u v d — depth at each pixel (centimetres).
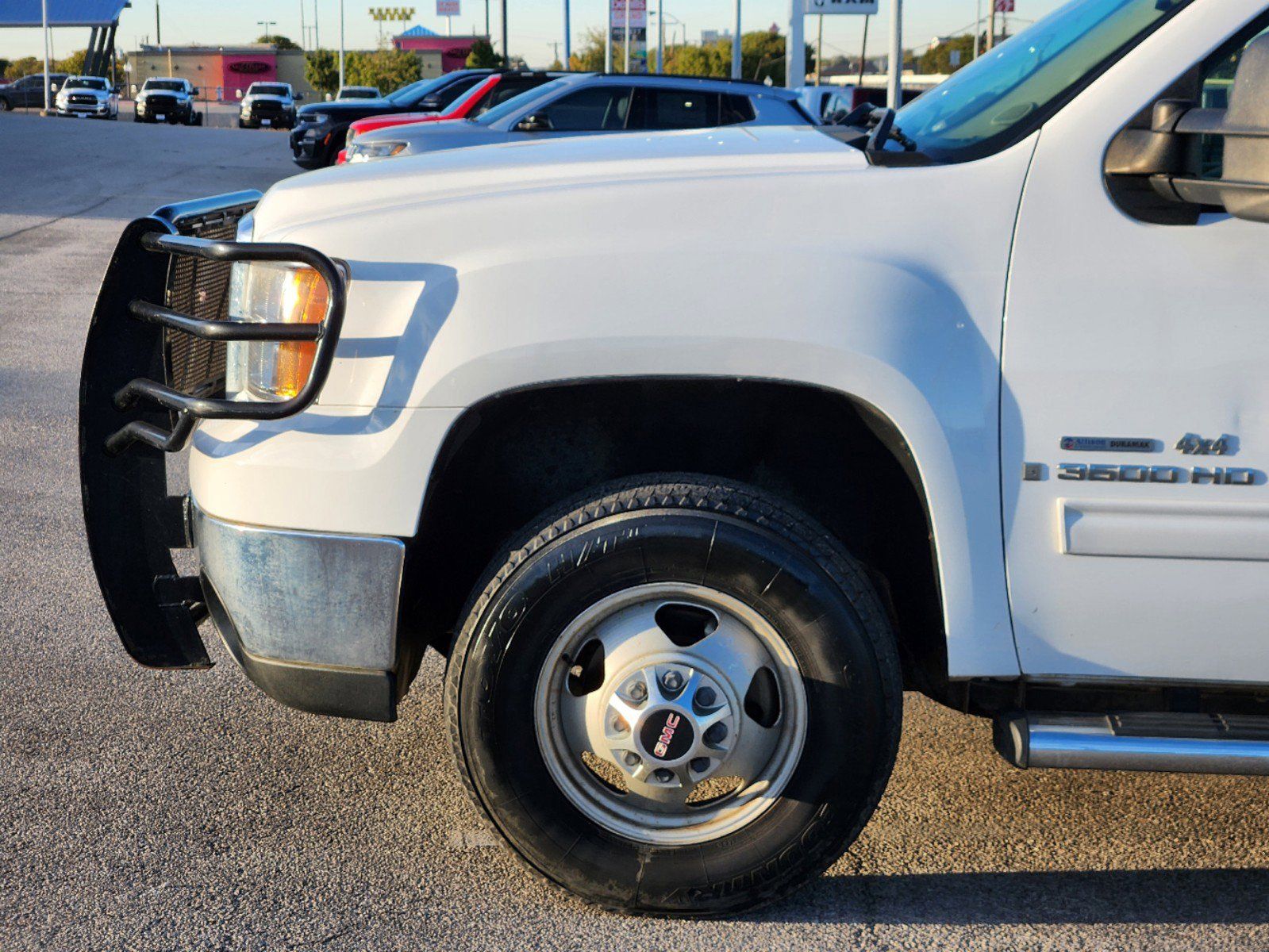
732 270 233
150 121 4372
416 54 8194
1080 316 231
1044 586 237
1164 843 291
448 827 294
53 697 358
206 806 301
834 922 259
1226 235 230
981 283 233
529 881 272
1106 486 233
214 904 261
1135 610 237
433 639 288
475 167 260
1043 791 315
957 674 240
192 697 360
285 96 4303
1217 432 231
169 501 283
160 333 279
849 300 231
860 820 248
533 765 247
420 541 252
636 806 253
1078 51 260
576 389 257
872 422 238
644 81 1223
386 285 239
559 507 249
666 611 253
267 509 241
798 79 1947
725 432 274
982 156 241
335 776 317
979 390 233
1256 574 234
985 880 276
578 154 265
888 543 274
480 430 257
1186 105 226
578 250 236
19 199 1634
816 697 242
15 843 282
